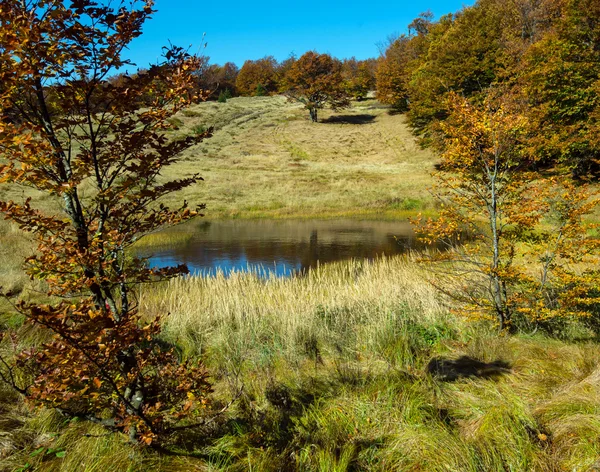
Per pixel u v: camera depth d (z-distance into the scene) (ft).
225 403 14.38
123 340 8.96
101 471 10.30
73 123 9.65
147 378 11.78
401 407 13.33
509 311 20.51
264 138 181.16
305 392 15.21
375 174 125.18
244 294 28.25
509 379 15.26
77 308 8.73
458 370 16.49
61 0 8.69
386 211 90.74
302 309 23.35
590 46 82.12
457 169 21.38
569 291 18.90
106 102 10.09
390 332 20.53
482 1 151.94
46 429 12.38
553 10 108.78
